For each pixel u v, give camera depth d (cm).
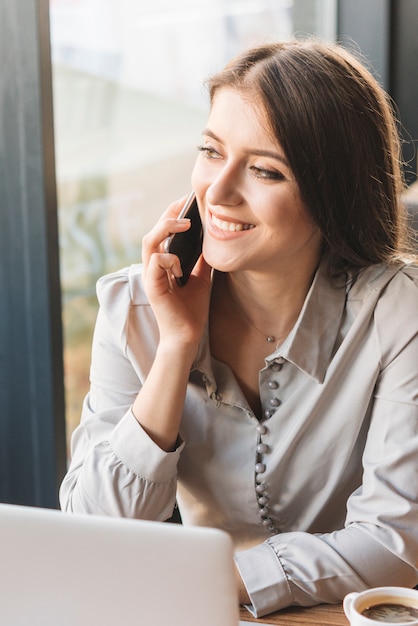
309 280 171
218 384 172
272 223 157
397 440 162
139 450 164
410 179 343
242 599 149
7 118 241
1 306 252
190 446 176
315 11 353
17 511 102
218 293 176
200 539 99
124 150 330
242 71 158
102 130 324
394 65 342
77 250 319
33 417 259
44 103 239
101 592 101
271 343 173
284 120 153
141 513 165
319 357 168
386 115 169
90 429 176
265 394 172
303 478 173
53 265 250
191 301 172
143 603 100
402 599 125
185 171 346
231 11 344
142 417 166
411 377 163
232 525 180
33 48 236
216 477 176
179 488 182
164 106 338
